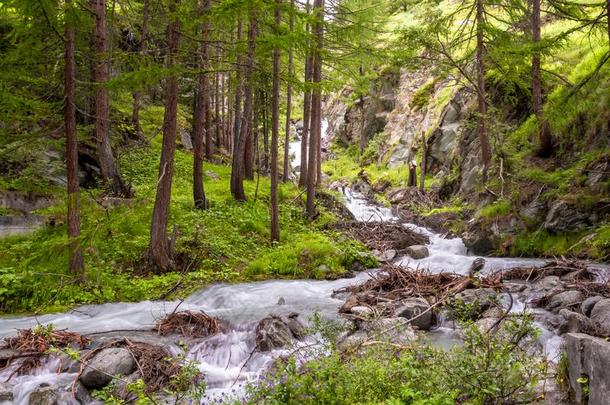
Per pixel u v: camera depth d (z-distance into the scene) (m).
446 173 25.81
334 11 18.14
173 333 8.25
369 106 40.16
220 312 9.52
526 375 5.27
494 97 21.73
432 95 33.09
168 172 12.05
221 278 12.41
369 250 15.91
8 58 9.70
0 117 10.27
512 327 5.40
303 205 20.23
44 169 14.95
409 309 8.59
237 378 6.67
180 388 5.21
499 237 15.20
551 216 13.98
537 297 9.36
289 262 13.58
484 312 8.59
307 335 7.91
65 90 10.23
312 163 18.55
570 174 14.13
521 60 15.20
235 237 14.84
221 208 17.11
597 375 4.28
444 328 8.44
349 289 11.11
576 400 4.64
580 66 18.30
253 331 8.26
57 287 10.51
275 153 14.95
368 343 6.19
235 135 21.62
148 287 11.16
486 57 17.83
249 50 10.28
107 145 15.51
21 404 5.98
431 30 17.27
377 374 4.48
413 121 33.28
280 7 9.76
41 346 7.30
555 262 11.51
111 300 10.55
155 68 9.45
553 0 15.19
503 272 11.29
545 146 16.52
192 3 10.45
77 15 9.26
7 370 6.74
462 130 24.06
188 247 13.33
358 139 41.06
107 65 14.76
